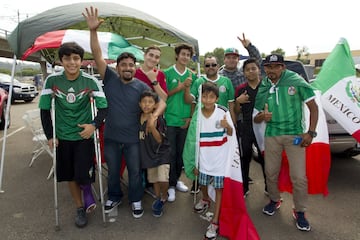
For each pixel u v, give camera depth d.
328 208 3.40
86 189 3.02
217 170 2.85
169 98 3.61
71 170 2.91
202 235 2.84
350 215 3.23
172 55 6.23
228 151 2.86
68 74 2.68
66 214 3.21
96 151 2.97
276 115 2.94
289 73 2.93
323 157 3.34
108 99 2.99
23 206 3.39
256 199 3.69
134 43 6.09
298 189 2.92
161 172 3.09
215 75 3.55
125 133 2.99
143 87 3.04
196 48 5.02
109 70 3.03
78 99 2.73
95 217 3.16
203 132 2.92
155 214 3.19
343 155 5.27
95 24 2.80
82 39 3.49
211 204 3.50
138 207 3.15
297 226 2.96
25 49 3.68
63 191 3.82
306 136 2.84
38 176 4.38
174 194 3.65
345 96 3.62
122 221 3.08
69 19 3.78
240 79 3.97
